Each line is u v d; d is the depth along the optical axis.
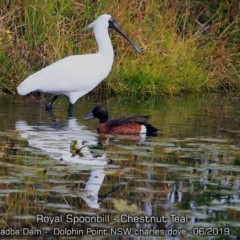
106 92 18.94
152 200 9.23
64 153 11.37
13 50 18.34
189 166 10.83
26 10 18.72
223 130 13.97
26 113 15.27
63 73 15.91
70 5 19.66
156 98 18.91
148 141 12.59
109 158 11.14
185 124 14.54
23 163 10.61
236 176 10.45
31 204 8.91
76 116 15.24
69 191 9.41
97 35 16.61
